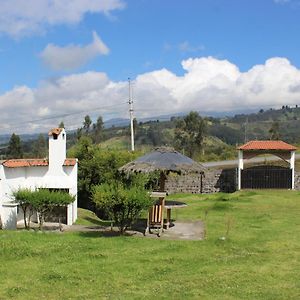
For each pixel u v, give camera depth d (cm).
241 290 1168
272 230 2039
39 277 1275
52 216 2558
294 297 1116
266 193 3691
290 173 3956
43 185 2638
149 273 1324
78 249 1609
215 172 4125
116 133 10306
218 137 12250
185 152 7531
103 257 1505
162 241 1784
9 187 2442
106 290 1166
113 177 3195
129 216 1970
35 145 8881
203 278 1276
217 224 2241
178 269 1371
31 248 1600
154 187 2809
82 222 2578
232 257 1523
